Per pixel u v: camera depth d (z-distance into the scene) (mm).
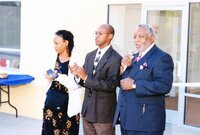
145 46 3439
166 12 6734
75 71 3850
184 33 6578
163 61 3365
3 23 7855
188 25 6539
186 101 6656
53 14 7059
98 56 3959
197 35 6605
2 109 7742
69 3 6922
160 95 3439
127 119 3451
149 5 6730
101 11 6777
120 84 3580
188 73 6699
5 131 6461
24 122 7078
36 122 7094
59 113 4301
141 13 6867
